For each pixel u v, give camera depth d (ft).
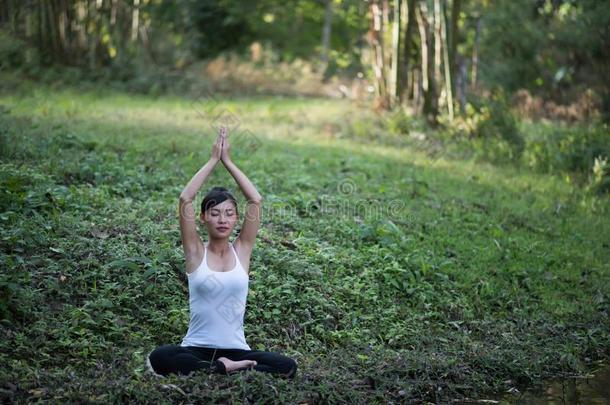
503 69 58.08
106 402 16.10
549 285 26.78
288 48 89.20
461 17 56.95
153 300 21.17
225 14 81.92
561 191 36.42
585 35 52.70
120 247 22.63
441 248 27.94
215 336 17.54
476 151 42.11
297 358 19.90
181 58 68.54
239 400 16.56
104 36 60.29
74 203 25.36
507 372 20.84
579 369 21.61
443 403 19.01
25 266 21.09
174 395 16.53
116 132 36.99
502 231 29.96
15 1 52.80
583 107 51.49
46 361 18.13
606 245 30.50
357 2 56.75
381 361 20.13
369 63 55.36
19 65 52.65
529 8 59.77
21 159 29.45
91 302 19.97
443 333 22.65
